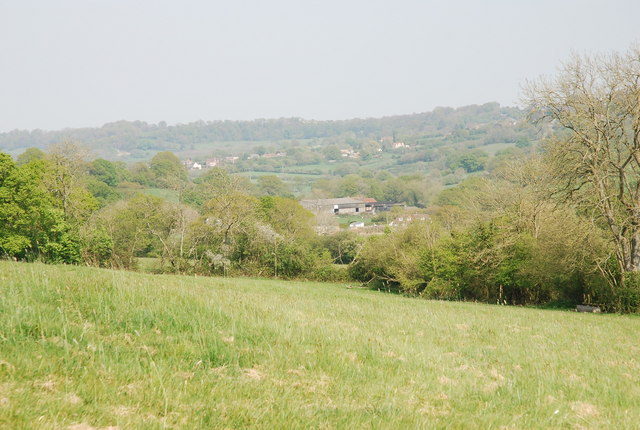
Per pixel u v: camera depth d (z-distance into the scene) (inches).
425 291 1720.0
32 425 207.3
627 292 1194.6
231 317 494.3
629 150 1198.3
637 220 1197.7
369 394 340.2
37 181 1620.3
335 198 6378.0
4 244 1489.9
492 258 1503.4
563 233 1289.4
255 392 309.6
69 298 464.8
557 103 1232.2
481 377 426.3
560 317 1011.9
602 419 333.7
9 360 283.1
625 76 1167.0
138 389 279.6
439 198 4343.0
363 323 673.0
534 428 304.0
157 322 438.6
